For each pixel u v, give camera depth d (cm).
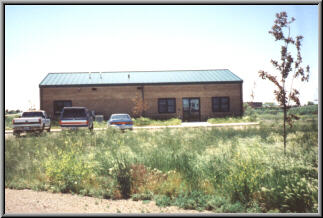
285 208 433
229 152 747
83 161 628
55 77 2850
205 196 478
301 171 554
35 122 1528
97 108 2681
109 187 539
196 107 2781
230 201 462
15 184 540
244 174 486
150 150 836
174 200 471
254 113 2686
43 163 648
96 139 1142
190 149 881
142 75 2975
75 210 409
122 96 2708
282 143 916
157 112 2739
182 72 3094
